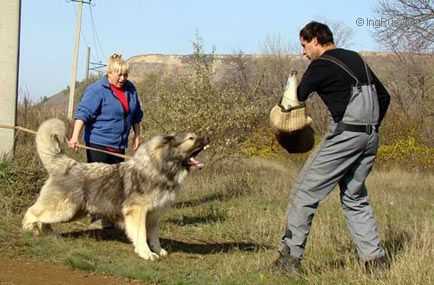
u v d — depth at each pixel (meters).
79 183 7.11
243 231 8.98
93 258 6.39
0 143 9.72
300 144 6.51
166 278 5.96
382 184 18.05
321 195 6.22
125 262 6.41
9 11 9.81
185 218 10.09
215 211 10.84
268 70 35.47
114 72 7.76
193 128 15.54
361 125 6.02
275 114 6.37
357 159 6.19
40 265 6.03
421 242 7.33
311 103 25.48
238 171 16.89
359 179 6.29
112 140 7.81
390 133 24.86
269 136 20.78
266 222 9.42
